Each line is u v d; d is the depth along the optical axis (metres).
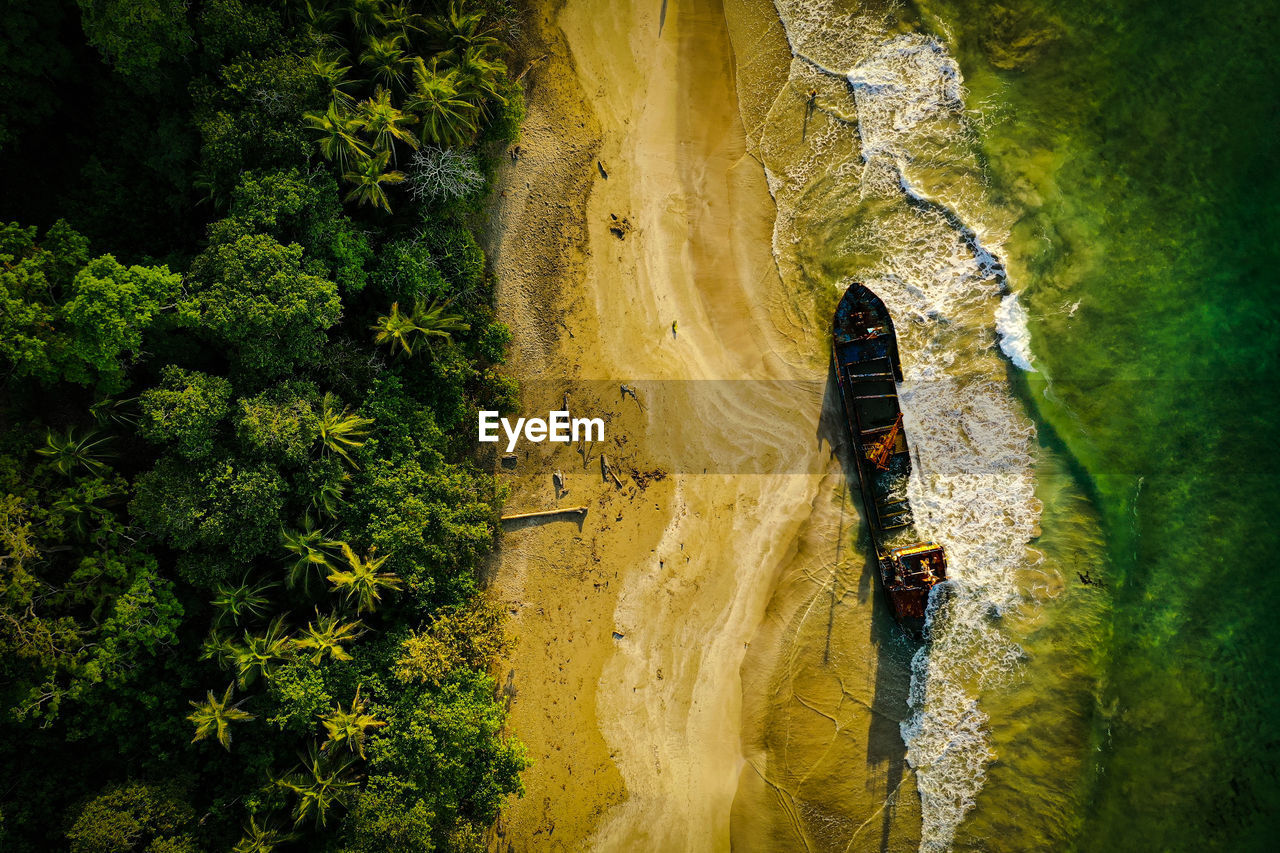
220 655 23.80
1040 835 29.02
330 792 24.03
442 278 26.88
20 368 21.88
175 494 22.67
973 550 29.84
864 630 29.88
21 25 22.44
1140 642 29.28
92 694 22.94
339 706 24.42
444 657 25.69
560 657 30.28
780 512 30.39
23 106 23.69
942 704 29.58
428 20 25.81
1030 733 29.30
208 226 24.34
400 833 23.31
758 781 29.69
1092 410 29.92
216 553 23.77
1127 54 29.98
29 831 23.08
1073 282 30.12
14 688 21.53
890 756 29.53
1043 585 29.66
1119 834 28.78
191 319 22.52
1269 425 29.34
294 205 23.27
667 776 29.92
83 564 22.38
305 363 24.77
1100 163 30.09
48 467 22.59
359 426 25.38
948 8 30.41
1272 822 28.47
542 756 29.94
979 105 30.41
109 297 21.44
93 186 24.75
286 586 25.33
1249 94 29.61
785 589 30.25
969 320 30.30
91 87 24.66
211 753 24.67
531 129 30.34
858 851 29.31
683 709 30.08
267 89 23.05
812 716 29.75
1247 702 28.89
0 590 21.08
